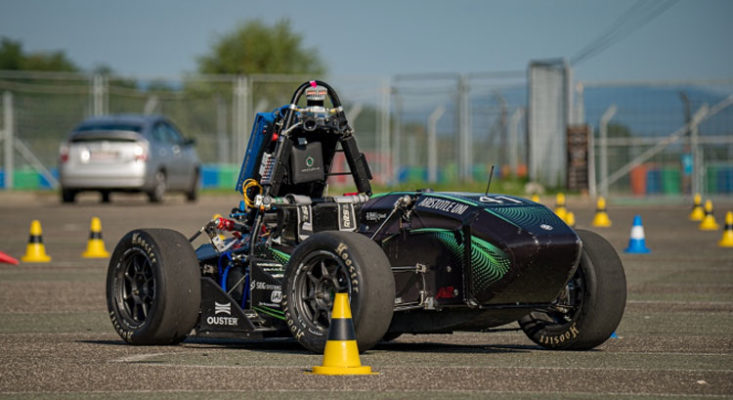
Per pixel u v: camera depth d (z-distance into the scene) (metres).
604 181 65.31
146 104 70.50
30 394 10.48
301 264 12.98
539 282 12.75
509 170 69.62
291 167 14.40
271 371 11.76
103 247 30.25
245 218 15.10
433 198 13.43
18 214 45.78
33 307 19.31
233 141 70.12
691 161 63.94
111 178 49.75
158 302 13.89
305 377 11.34
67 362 12.56
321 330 12.77
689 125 64.31
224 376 11.43
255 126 14.79
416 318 13.52
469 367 12.13
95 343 14.69
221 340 15.32
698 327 16.53
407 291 13.37
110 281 14.68
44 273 25.38
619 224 42.19
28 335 15.68
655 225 42.22
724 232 33.72
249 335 13.83
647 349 14.04
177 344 14.56
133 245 14.38
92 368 12.05
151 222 40.59
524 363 12.54
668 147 64.69
